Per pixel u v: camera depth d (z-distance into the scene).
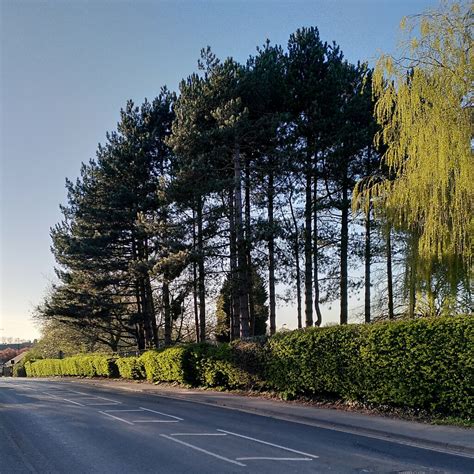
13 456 10.17
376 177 21.02
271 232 26.41
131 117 36.97
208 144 27.81
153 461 9.48
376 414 15.15
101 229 36.06
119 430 13.16
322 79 29.94
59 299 38.03
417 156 17.38
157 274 27.94
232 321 31.38
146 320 38.28
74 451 10.52
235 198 28.61
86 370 41.66
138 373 32.66
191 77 29.58
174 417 15.72
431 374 13.82
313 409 16.58
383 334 15.12
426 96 17.11
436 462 9.44
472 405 13.03
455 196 16.41
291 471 8.69
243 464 9.20
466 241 16.84
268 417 15.73
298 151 28.52
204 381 25.05
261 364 20.66
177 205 28.83
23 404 20.28
